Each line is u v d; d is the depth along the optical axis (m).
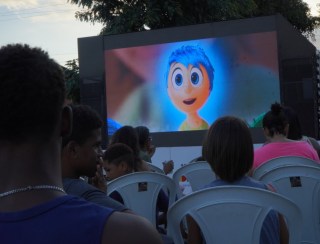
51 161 0.86
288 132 3.71
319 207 3.00
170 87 8.63
